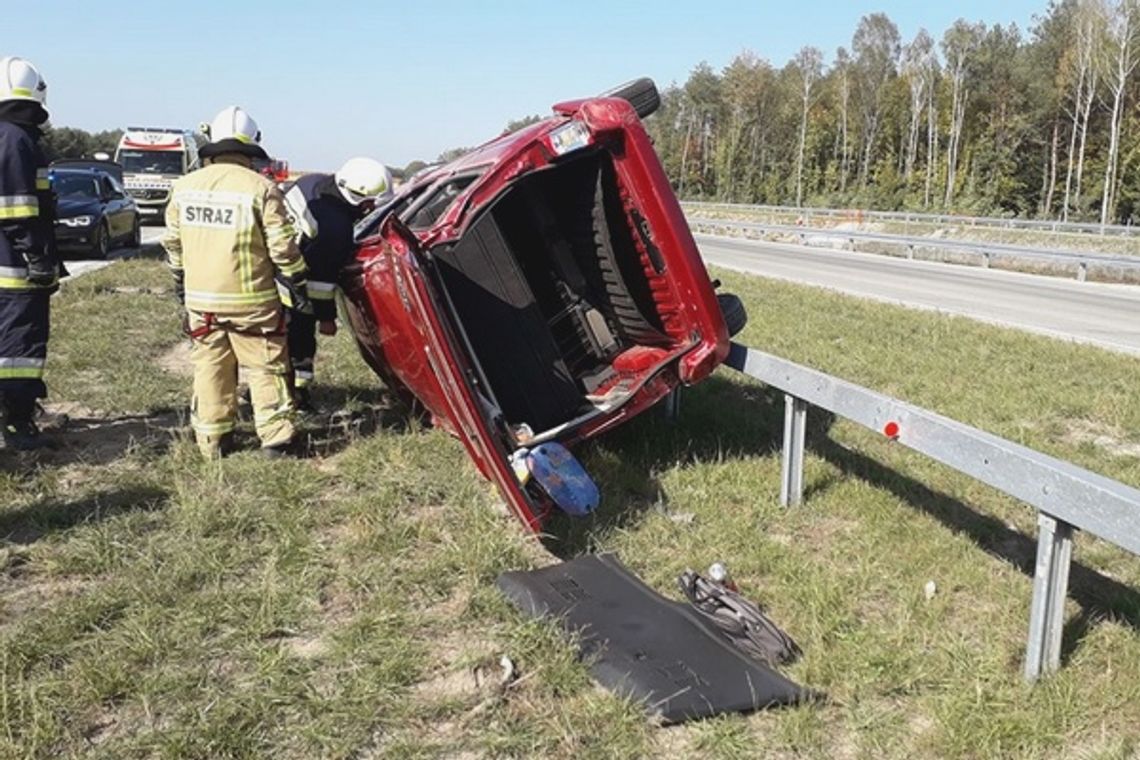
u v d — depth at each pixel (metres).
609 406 5.46
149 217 28.25
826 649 3.59
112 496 4.89
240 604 3.83
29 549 4.29
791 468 5.04
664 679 3.32
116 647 3.46
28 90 5.38
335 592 4.03
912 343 10.58
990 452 3.56
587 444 5.87
